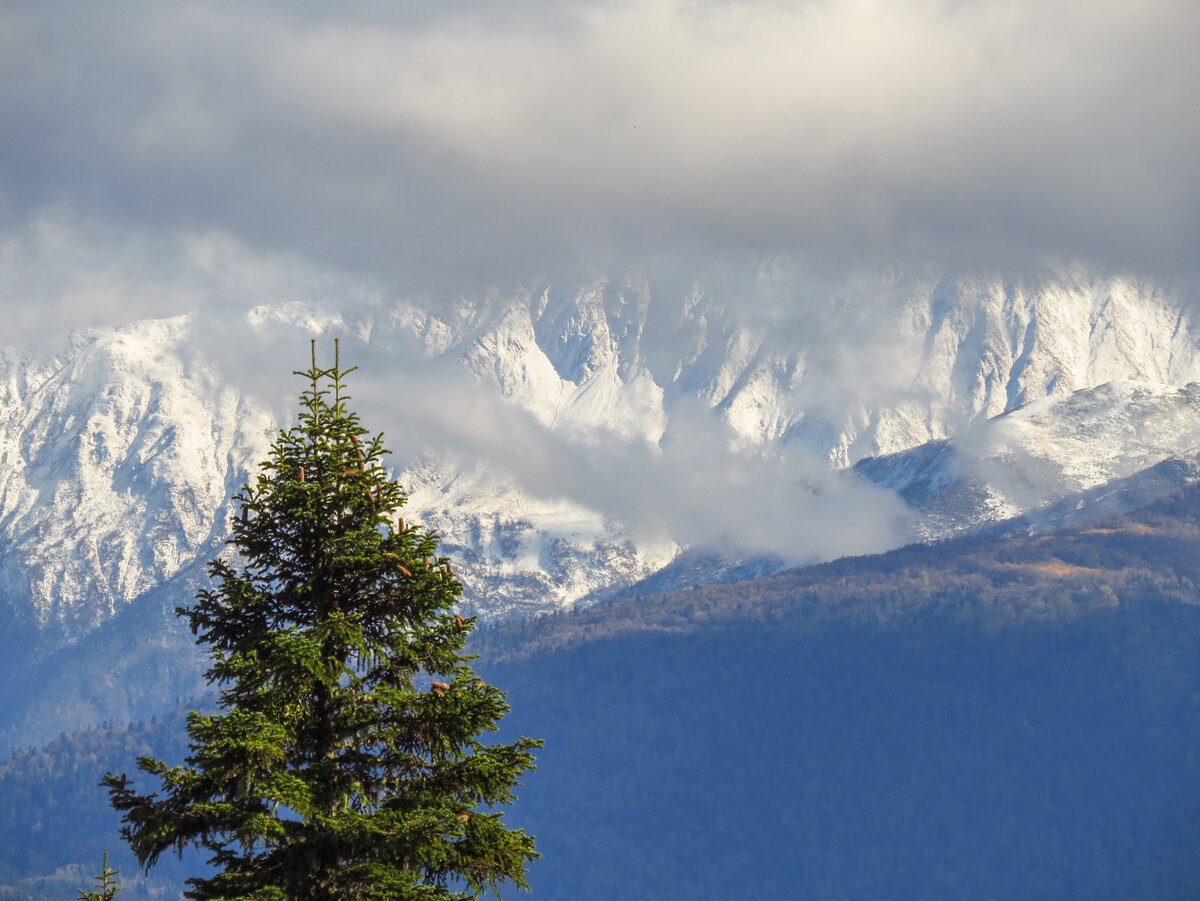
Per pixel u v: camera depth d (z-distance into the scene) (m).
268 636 100.25
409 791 99.38
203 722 94.56
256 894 90.81
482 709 99.50
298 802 92.81
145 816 93.75
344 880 93.50
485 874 98.56
